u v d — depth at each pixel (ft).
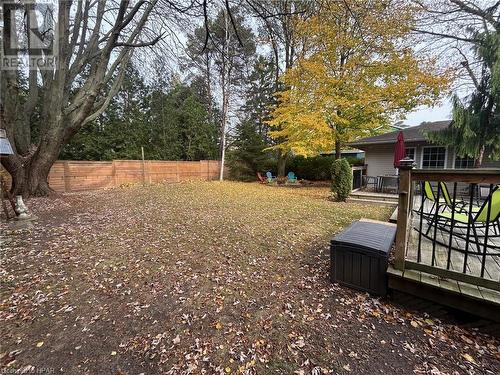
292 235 15.12
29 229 15.85
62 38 24.52
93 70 26.94
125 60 30.37
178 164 49.44
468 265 8.21
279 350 6.20
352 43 29.45
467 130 24.94
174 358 5.96
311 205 24.86
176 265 11.01
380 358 5.88
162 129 56.90
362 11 20.49
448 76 29.76
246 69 57.21
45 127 26.78
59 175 32.37
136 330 6.91
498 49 23.06
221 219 18.97
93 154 46.52
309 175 54.13
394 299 7.97
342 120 32.27
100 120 48.39
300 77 34.76
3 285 9.18
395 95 29.43
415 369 5.55
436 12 31.12
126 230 15.99
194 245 13.44
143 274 10.16
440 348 6.14
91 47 27.07
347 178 27.09
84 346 6.30
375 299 8.14
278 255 12.10
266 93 69.36
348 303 8.00
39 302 8.15
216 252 12.50
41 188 26.66
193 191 34.81
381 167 38.24
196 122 59.93
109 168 38.29
